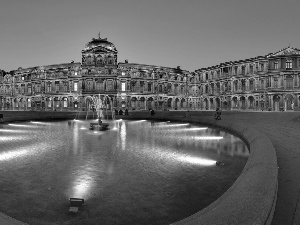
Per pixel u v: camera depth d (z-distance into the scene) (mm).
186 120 34406
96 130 25141
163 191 7797
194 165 10836
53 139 18719
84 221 5926
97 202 7016
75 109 75812
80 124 33531
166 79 82750
